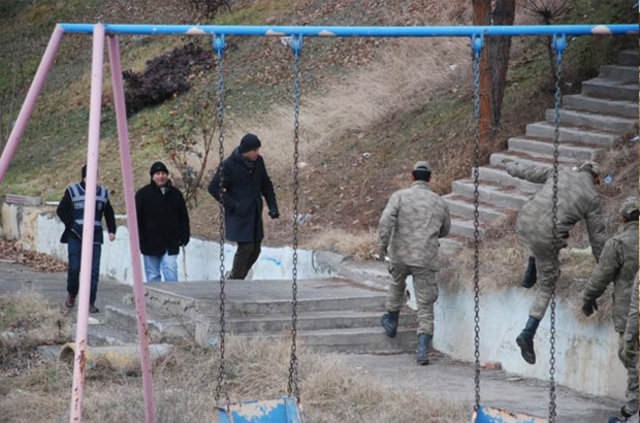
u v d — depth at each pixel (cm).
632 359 1079
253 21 3575
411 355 1544
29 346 1448
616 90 2002
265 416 947
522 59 2425
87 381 1263
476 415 932
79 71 3928
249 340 1379
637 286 1050
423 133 2386
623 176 1700
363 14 3228
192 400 1153
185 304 1512
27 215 2819
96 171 962
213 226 2283
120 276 2386
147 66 3425
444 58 2695
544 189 1277
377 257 1842
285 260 1981
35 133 3541
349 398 1169
